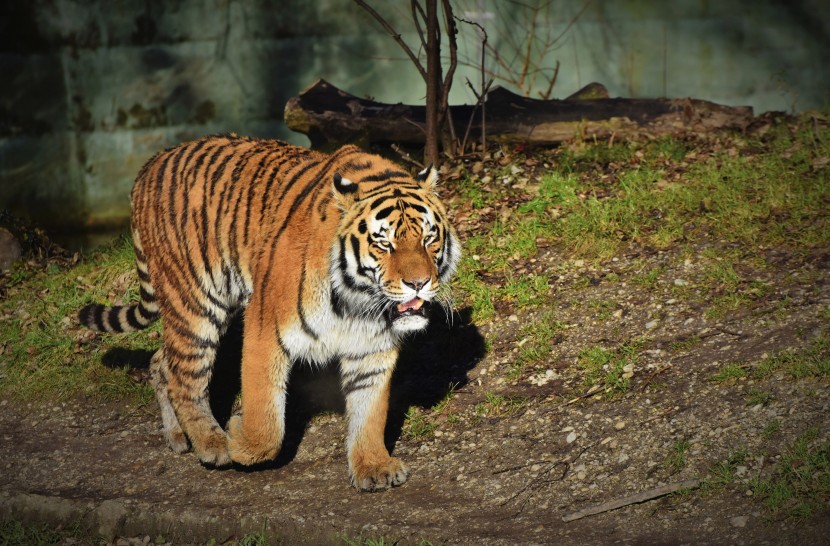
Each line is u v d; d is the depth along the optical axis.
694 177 16.11
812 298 12.00
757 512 8.66
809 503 8.48
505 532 9.28
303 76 23.33
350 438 10.90
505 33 23.02
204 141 12.33
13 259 18.36
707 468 9.52
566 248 14.83
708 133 18.22
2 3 22.69
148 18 23.17
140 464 12.00
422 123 18.42
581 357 12.28
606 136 18.41
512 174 17.53
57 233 23.48
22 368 14.63
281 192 11.01
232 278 11.52
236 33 23.22
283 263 10.38
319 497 10.60
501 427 11.41
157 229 12.10
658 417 10.62
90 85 23.33
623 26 22.88
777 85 22.80
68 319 15.78
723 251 13.69
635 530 8.92
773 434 9.65
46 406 13.83
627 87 23.14
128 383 13.95
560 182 16.59
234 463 11.52
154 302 12.91
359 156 10.89
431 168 10.53
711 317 12.24
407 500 10.28
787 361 10.73
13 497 11.20
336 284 10.14
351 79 23.25
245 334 10.67
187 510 10.53
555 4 22.89
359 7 22.86
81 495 11.28
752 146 17.19
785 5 22.47
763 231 14.01
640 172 16.70
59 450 12.59
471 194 16.97
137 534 10.62
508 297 14.00
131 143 23.58
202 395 11.93
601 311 13.07
